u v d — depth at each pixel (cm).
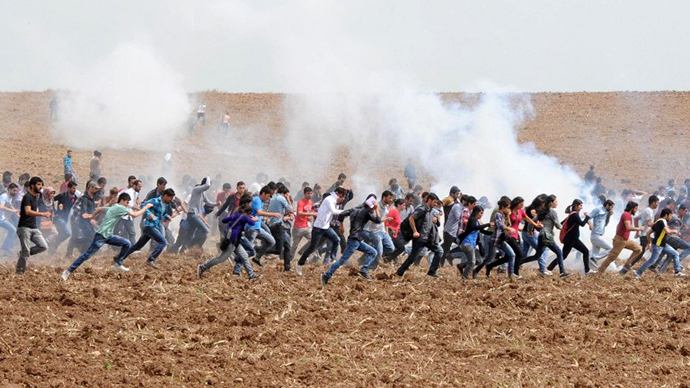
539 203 5450
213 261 4781
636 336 3900
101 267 5181
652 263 5694
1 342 3250
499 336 3809
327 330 3778
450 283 5028
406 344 3588
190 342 3441
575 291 4888
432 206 5088
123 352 3266
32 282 4462
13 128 15888
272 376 3070
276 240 5272
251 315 3906
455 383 3072
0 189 5919
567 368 3359
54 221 5778
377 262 5334
